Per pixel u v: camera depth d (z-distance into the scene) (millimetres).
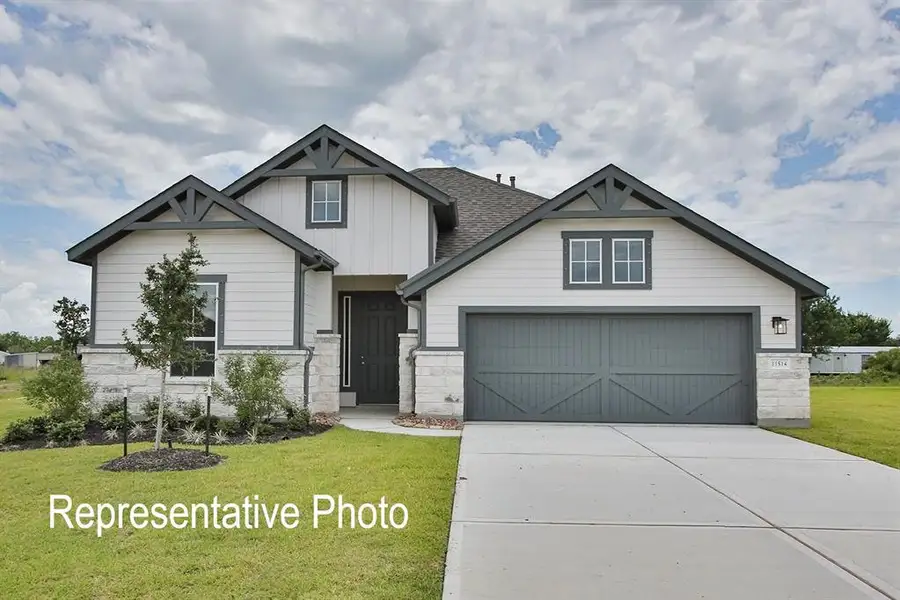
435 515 5949
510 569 4707
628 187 12633
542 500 6625
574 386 12883
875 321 47188
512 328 13000
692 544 5293
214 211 12805
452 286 12922
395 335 15445
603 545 5250
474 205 18016
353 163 14125
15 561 4715
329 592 4207
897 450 9688
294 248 12547
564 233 12891
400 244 13969
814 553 5105
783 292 12523
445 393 12766
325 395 13547
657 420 12734
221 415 12344
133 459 7980
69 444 9898
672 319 12805
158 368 8547
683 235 12719
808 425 12336
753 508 6383
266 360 11258
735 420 12656
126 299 12836
